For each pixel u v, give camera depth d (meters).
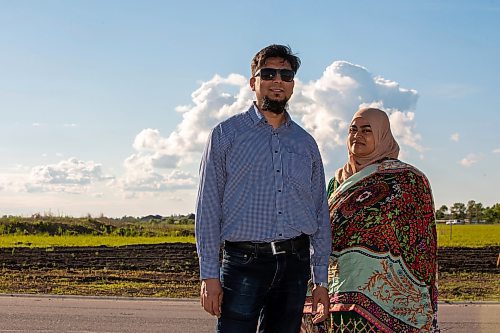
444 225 77.94
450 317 11.84
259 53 4.64
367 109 5.78
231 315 4.50
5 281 16.66
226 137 4.55
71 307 12.68
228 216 4.53
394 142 5.80
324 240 4.88
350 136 5.77
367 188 5.61
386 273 5.40
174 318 11.62
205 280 4.49
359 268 5.44
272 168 4.53
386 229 5.43
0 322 11.19
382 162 5.68
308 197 4.64
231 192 4.53
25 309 12.41
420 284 5.47
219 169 4.55
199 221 4.54
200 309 12.59
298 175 4.57
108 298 13.95
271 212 4.48
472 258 24.67
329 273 5.59
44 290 15.20
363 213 5.51
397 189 5.51
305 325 5.56
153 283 16.67
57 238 36.31
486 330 10.60
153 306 12.91
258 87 4.61
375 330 5.37
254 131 4.57
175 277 17.88
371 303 5.40
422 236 5.48
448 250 28.78
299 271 4.58
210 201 4.53
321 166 4.81
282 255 4.48
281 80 4.55
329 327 5.50
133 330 10.64
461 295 15.14
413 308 5.42
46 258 22.48
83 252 24.97
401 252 5.43
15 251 24.98
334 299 5.49
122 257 23.17
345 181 5.73
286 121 4.68
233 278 4.50
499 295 15.11
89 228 43.19
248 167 4.51
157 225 51.91
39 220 43.34
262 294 4.51
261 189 4.50
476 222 92.62
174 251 25.81
